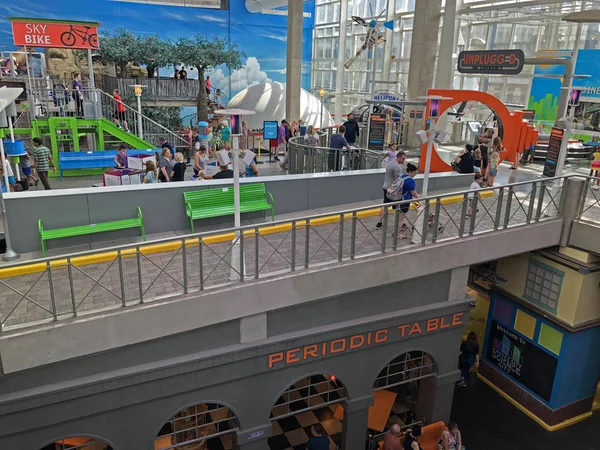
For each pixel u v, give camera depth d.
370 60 30.67
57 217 9.15
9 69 17.88
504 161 18.36
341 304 8.90
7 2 26.64
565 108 13.46
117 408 7.44
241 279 7.76
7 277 7.90
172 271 8.23
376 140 17.36
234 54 27.44
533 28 21.42
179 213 10.26
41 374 6.75
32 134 15.74
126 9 29.48
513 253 10.22
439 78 20.17
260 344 8.15
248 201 10.70
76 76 20.70
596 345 11.38
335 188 12.06
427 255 9.23
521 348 12.07
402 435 10.63
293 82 24.80
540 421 11.65
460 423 11.52
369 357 9.55
